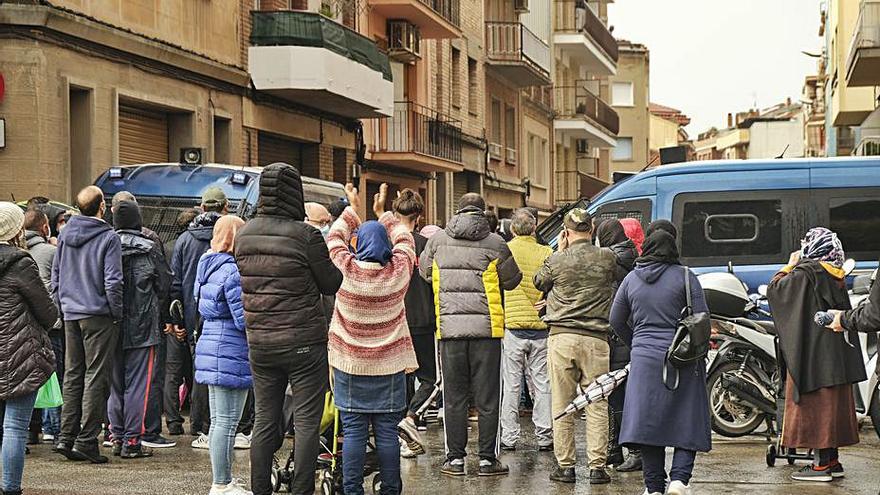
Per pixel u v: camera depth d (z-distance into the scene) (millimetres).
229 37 23031
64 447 10883
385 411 8836
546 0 52469
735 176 15867
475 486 9992
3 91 16469
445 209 38219
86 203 10703
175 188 15031
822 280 10117
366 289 8734
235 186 14930
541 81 46906
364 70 26688
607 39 61844
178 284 12055
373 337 8766
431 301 12070
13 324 8688
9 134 16516
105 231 10734
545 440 11820
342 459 9172
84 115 18047
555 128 54812
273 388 8672
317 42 24281
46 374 8805
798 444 10125
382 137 32500
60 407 11812
